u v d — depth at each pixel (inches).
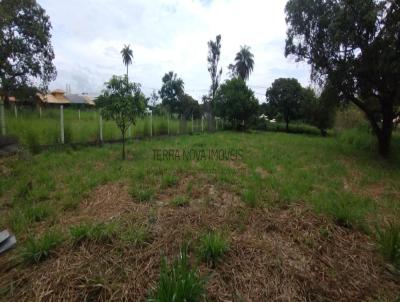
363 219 142.9
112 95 310.2
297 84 1322.6
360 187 226.7
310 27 428.1
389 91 386.6
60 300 79.0
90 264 95.1
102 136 432.1
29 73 709.3
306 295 86.2
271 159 339.3
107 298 80.7
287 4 451.8
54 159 282.7
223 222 135.0
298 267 99.9
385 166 332.2
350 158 384.8
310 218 140.3
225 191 191.6
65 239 110.5
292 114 1342.3
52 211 146.8
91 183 196.9
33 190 177.5
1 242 109.8
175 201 161.6
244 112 1046.4
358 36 351.9
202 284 81.0
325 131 1203.2
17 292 83.5
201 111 1077.1
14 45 626.8
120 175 226.1
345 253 111.7
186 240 112.2
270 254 106.7
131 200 167.3
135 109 316.2
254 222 137.3
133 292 82.8
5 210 151.5
